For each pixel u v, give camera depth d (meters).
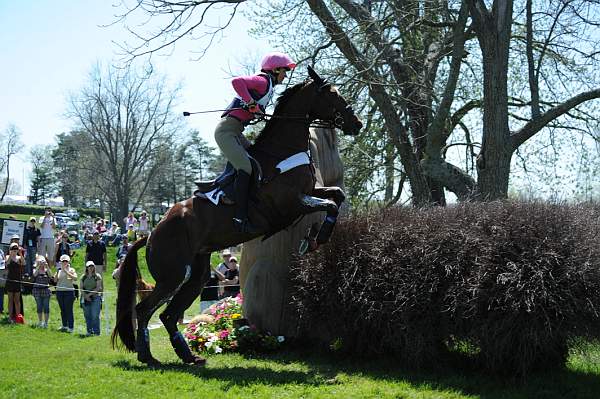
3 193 83.81
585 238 6.35
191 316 16.17
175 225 7.35
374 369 7.06
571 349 6.68
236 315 8.54
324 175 9.23
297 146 7.21
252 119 7.23
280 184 7.06
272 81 7.21
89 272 13.45
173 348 8.23
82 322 15.14
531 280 6.03
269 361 7.62
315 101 7.25
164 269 7.28
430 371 6.82
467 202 7.32
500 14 13.28
